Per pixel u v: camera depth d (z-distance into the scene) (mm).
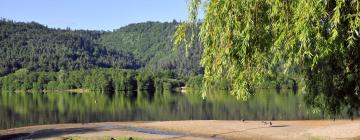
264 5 7406
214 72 7809
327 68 11625
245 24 7297
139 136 40031
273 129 41875
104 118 60188
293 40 6465
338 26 6594
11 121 57781
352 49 9031
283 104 72875
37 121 57625
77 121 57031
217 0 7348
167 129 45500
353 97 12953
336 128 39219
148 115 63375
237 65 7781
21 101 100188
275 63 7410
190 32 7949
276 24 7184
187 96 112000
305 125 43688
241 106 72562
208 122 49031
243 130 42125
